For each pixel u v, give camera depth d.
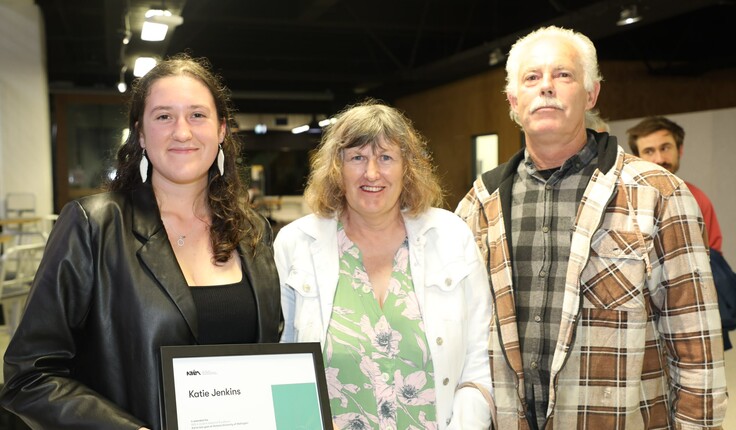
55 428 1.41
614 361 1.85
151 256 1.55
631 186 1.90
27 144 10.16
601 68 11.54
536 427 1.95
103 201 1.59
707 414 1.81
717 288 2.64
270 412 1.52
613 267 1.87
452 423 1.85
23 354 1.45
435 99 14.52
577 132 2.00
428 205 2.02
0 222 7.56
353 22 10.66
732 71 12.15
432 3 10.78
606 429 1.85
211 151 1.65
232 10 10.05
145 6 8.42
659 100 11.85
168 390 1.42
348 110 1.98
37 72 10.19
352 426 1.82
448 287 1.96
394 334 1.89
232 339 1.63
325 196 1.99
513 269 2.03
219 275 1.67
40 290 1.48
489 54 10.29
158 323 1.50
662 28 11.61
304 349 1.63
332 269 1.94
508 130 11.77
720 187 7.88
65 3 10.03
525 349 1.97
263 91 17.56
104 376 1.52
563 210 1.98
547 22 8.64
